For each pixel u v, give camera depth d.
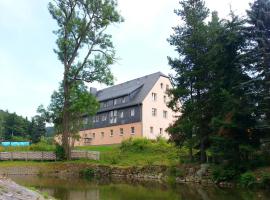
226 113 26.52
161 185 26.92
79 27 41.84
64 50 42.03
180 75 32.12
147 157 42.44
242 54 26.14
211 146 29.08
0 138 86.19
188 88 32.12
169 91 32.62
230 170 26.70
